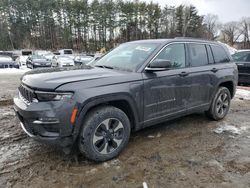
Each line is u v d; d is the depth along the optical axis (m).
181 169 2.97
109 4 60.41
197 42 4.38
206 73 4.30
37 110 2.67
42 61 19.67
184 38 4.17
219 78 4.59
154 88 3.46
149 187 2.60
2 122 4.45
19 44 61.72
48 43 63.34
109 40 62.06
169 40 3.88
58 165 2.99
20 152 3.30
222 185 2.66
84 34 62.16
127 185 2.63
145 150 3.46
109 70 3.41
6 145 3.50
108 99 2.96
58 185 2.60
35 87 2.76
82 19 60.97
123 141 3.25
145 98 3.38
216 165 3.08
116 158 3.20
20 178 2.71
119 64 3.68
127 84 3.16
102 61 4.05
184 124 4.62
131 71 3.38
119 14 61.09
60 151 3.34
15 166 2.95
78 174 2.81
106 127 3.05
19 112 2.94
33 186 2.58
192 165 3.07
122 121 3.18
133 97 3.21
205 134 4.13
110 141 3.15
